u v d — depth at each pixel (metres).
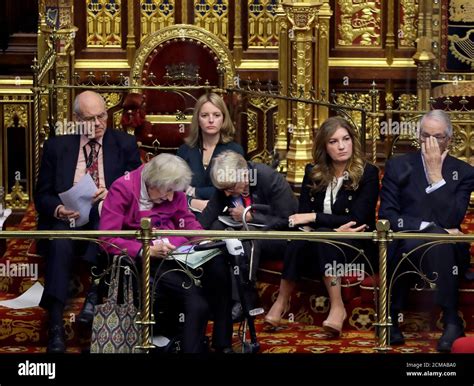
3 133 13.96
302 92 13.61
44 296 10.83
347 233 9.90
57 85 13.27
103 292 10.75
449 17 15.72
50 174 11.69
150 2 15.93
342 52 15.87
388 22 15.82
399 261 10.55
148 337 10.06
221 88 13.93
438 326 10.96
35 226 12.88
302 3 13.59
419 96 15.61
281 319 11.26
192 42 15.55
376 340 10.42
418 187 11.26
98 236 9.85
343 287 11.16
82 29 15.86
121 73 15.84
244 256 10.53
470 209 13.55
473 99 15.43
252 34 15.91
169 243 10.26
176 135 14.11
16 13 16.39
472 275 11.09
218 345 10.43
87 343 10.96
